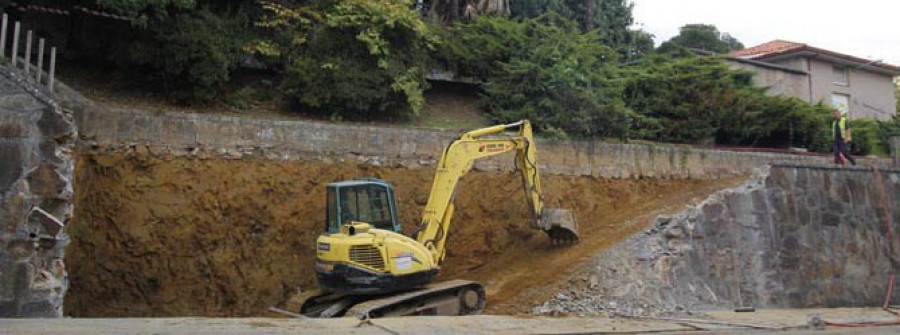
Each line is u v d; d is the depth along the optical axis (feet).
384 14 52.54
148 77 48.55
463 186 49.08
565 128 56.75
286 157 43.65
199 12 46.78
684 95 68.23
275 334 24.12
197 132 41.29
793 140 74.74
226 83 49.47
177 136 40.73
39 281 28.55
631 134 63.31
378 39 51.44
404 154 47.85
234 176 41.75
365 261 33.83
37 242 28.84
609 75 63.57
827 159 67.72
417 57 55.42
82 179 37.70
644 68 71.20
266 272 41.60
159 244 39.22
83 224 37.50
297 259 42.65
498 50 61.82
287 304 37.65
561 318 33.91
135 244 38.55
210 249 40.45
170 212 39.65
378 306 32.60
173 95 47.16
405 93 52.47
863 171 57.93
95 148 38.47
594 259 42.68
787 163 57.06
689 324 34.12
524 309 37.37
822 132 74.69
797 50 95.96
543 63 59.16
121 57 46.47
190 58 45.32
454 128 54.90
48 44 47.39
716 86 69.97
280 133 43.70
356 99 50.80
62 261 29.63
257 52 50.11
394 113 54.75
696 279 44.93
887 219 57.77
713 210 48.39
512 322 30.71
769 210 51.26
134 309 38.14
